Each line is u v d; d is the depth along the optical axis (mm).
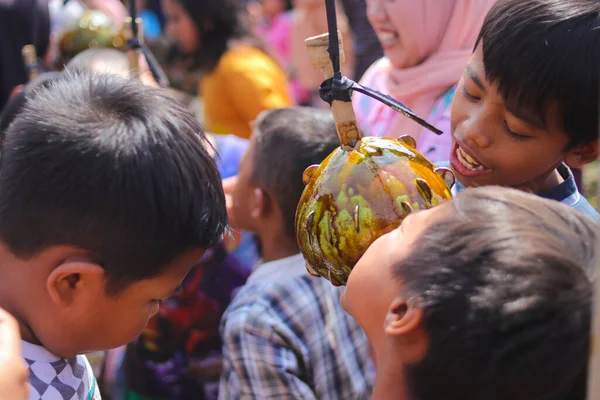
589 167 1785
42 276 886
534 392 684
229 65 2607
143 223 881
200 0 2641
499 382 681
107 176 871
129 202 872
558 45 995
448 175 964
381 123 1759
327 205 876
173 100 990
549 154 1055
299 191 1466
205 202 939
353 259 867
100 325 916
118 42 2449
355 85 890
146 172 887
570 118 1018
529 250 694
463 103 1087
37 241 873
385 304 750
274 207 1504
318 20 3893
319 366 1444
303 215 913
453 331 691
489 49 1031
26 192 871
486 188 790
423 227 766
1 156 942
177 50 3223
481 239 712
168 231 901
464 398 699
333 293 1513
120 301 912
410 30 1647
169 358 1875
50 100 945
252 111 2572
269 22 5199
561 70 993
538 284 679
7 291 903
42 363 912
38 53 2869
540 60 995
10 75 2818
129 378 1931
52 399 918
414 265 735
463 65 1612
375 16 1711
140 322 952
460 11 1611
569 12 1007
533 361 673
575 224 742
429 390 714
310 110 1576
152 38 3660
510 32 1012
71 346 919
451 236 732
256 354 1405
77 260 871
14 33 2801
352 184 866
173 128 935
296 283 1466
